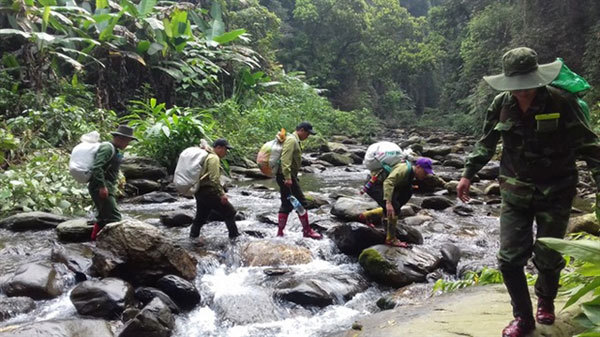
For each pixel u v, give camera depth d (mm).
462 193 2711
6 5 11555
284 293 4371
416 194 9125
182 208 7797
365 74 33312
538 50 18641
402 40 34656
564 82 2389
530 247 2498
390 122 35156
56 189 7520
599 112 13359
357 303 4441
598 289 2457
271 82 18641
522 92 2393
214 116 14664
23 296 4172
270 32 21859
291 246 5398
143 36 14977
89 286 4023
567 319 2721
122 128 5254
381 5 34312
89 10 14203
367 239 5344
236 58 16766
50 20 11891
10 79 11195
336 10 30578
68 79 13531
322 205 7887
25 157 8805
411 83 42438
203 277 4832
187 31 14938
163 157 10281
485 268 4316
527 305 2521
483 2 28078
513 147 2492
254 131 13898
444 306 3336
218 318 4082
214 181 5602
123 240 4410
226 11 19484
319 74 31203
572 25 18266
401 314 3357
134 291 4191
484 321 2926
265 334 3848
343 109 32625
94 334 3469
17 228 6266
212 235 6020
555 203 2453
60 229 5699
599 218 2420
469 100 21828
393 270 4734
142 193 8930
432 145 18422
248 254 5301
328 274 4875
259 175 11008
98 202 5227
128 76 15039
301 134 5773
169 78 15422
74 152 5137
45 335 3324
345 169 12766
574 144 2426
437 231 6418
